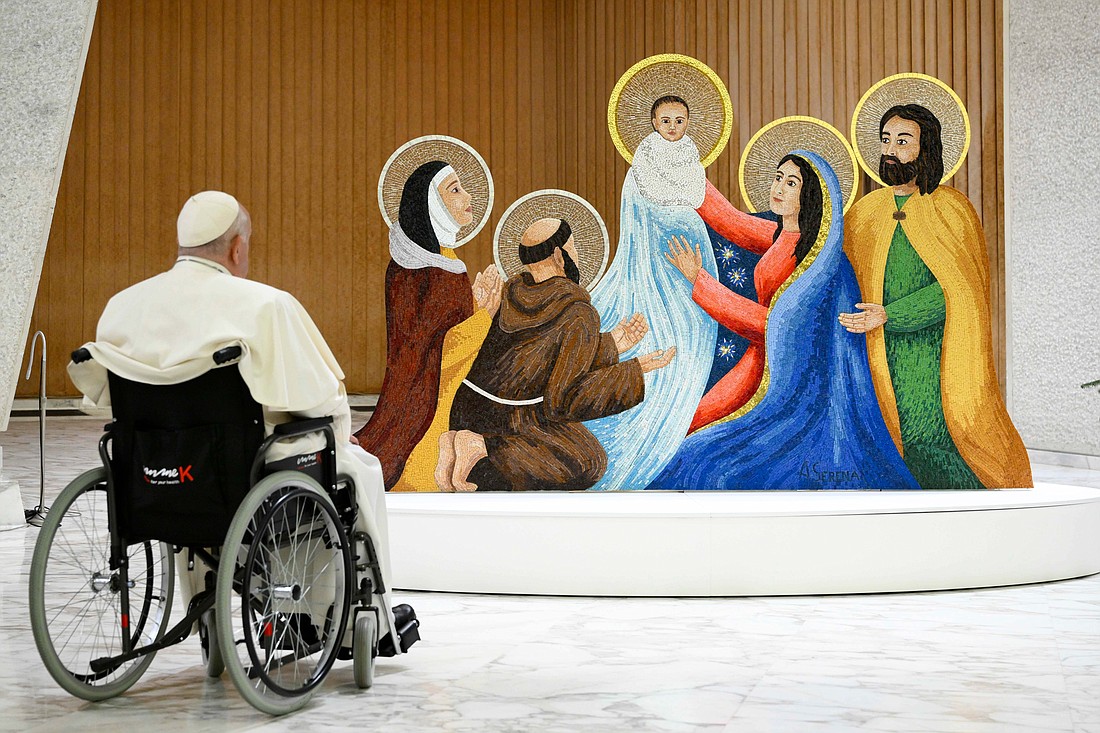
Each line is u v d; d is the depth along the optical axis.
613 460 5.77
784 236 5.84
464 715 3.16
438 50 15.56
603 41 14.53
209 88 15.16
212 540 3.20
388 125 15.57
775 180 5.88
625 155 5.90
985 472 5.77
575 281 5.82
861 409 5.80
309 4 15.37
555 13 15.40
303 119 15.41
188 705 3.26
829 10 12.37
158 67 15.01
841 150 5.86
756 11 12.88
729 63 13.13
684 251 5.86
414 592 4.94
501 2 15.52
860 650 3.91
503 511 4.87
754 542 4.82
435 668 3.68
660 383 5.81
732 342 5.83
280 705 3.11
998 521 5.02
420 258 5.78
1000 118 11.07
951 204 5.82
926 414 5.79
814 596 4.84
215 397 3.13
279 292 3.28
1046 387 10.16
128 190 14.94
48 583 4.93
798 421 5.80
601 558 4.82
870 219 5.84
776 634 4.14
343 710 3.21
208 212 3.34
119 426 3.23
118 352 3.17
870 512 4.89
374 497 3.61
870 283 5.83
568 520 4.83
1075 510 5.20
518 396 5.77
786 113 12.66
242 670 3.00
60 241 14.71
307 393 3.23
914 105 5.84
